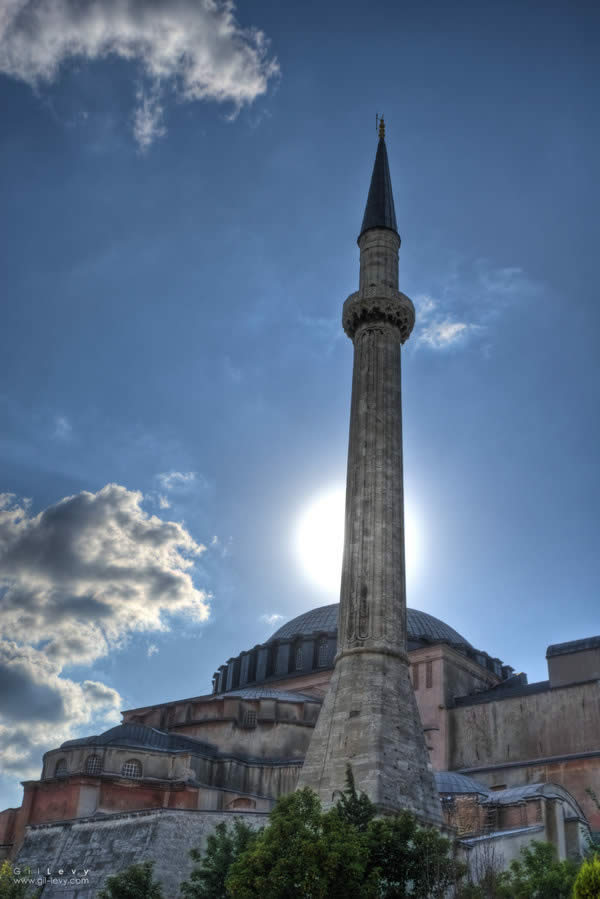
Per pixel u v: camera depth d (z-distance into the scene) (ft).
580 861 164.55
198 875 138.92
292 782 197.26
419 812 134.00
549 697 216.95
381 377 178.60
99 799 183.62
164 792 187.32
